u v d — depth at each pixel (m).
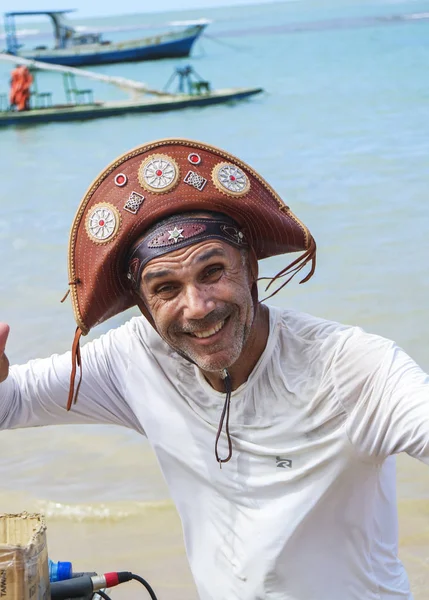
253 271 2.38
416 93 24.19
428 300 8.23
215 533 2.47
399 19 70.88
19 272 10.30
